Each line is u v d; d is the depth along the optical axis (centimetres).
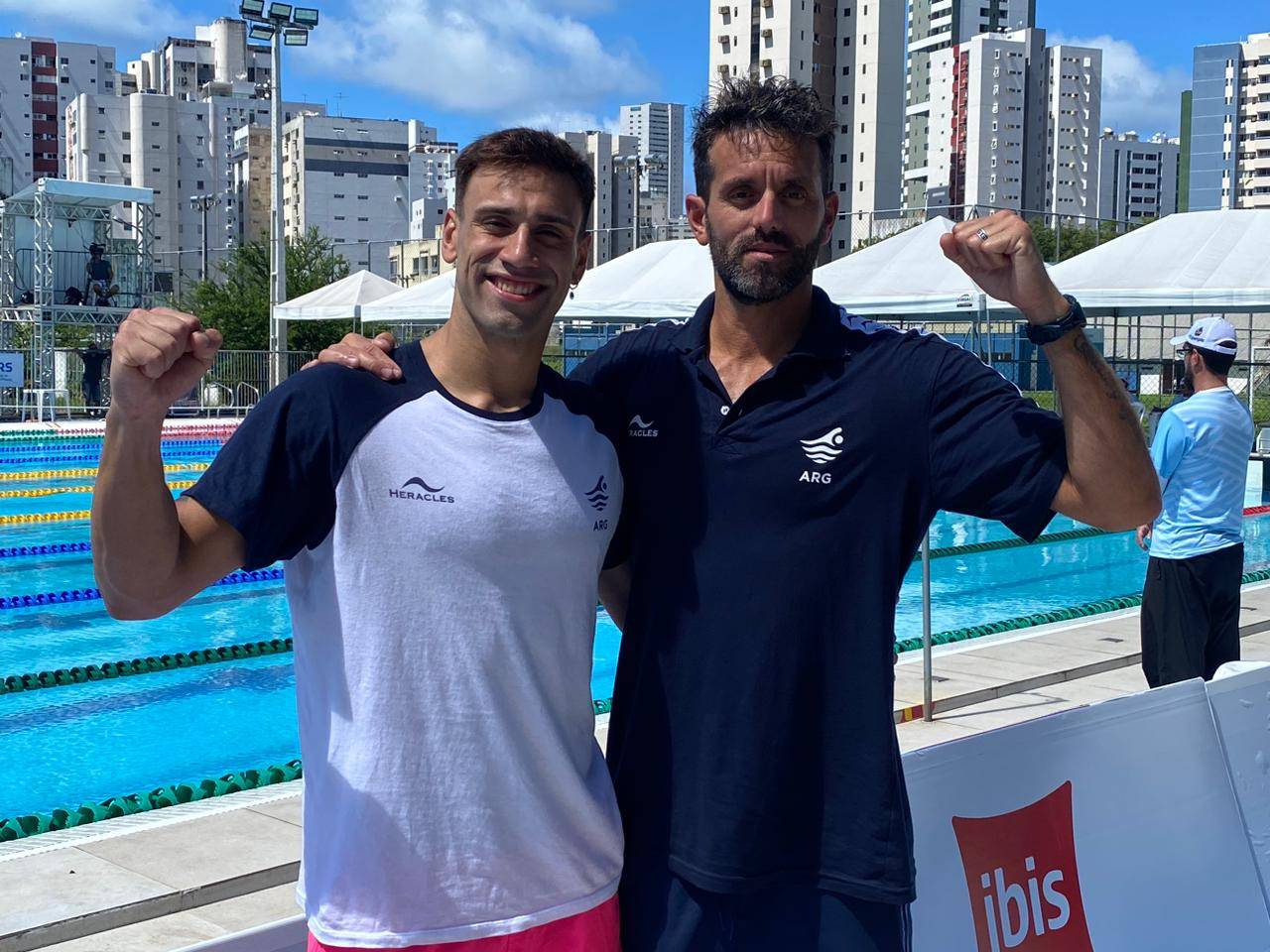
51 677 680
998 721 516
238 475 160
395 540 165
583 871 178
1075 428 173
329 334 3266
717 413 185
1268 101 14400
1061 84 12438
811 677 182
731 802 180
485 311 166
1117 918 266
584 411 183
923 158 13288
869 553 183
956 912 238
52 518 1273
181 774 542
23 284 2855
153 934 320
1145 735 284
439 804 166
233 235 10244
